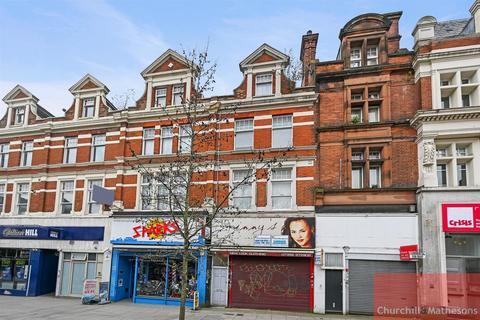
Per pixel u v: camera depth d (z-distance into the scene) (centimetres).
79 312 1486
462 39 1606
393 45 1859
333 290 1571
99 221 1983
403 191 1590
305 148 1736
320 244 1611
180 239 1752
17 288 2055
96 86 2214
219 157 1850
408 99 1695
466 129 1514
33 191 2162
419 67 1648
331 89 1806
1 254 2139
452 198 1487
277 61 1870
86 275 1964
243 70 1936
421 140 1590
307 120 1777
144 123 2050
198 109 1888
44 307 1612
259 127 1841
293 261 1652
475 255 1472
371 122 1688
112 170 2036
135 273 1844
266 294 1653
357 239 1582
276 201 1750
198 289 1681
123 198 1975
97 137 2164
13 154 2289
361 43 1834
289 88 1834
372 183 1709
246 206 1772
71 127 2184
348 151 1706
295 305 1608
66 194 2134
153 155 1958
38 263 2047
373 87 1745
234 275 1708
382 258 1546
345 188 1650
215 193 1794
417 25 1686
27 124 2298
